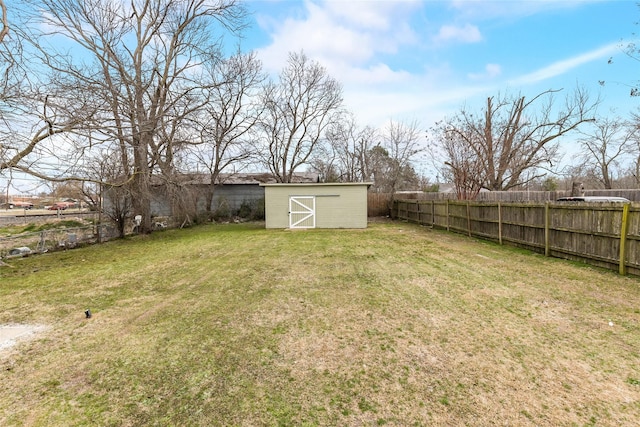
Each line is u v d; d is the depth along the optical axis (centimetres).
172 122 1160
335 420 212
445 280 535
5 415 222
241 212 2016
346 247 874
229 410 224
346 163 2739
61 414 223
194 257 793
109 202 1146
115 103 948
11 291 523
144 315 407
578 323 356
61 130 774
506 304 418
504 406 223
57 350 317
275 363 285
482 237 1008
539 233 750
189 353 305
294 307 421
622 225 538
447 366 275
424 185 2972
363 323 367
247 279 564
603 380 251
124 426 210
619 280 511
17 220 1350
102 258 807
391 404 228
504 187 1645
